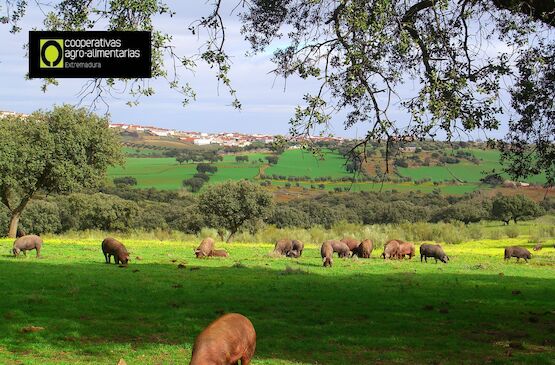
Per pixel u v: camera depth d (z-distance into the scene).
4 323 17.67
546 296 25.75
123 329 17.50
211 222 66.75
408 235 66.31
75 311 19.78
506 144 16.98
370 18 13.45
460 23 14.99
